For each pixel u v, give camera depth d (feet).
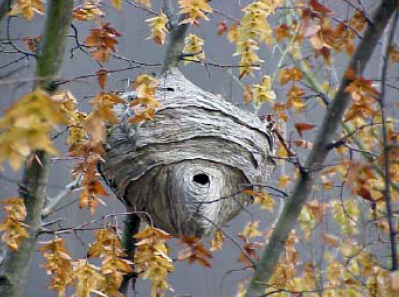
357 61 25.81
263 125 33.55
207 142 31.71
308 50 44.34
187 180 30.48
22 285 28.48
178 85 33.17
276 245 26.45
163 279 27.25
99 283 27.84
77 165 28.32
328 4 39.50
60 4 28.12
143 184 30.94
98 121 21.72
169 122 31.63
